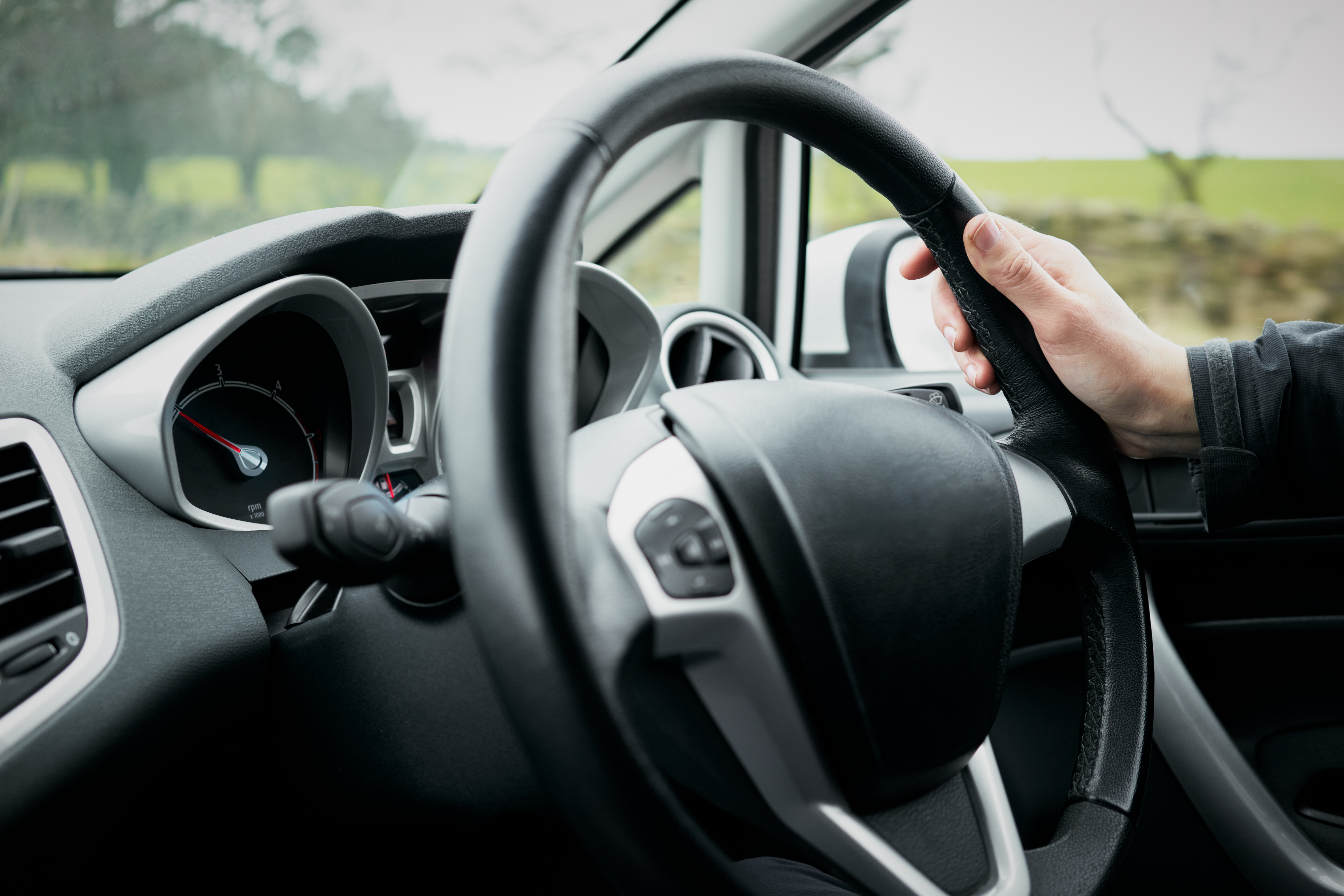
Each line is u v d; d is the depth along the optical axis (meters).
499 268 0.39
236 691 0.72
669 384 1.43
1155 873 1.11
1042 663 1.19
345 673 0.64
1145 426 0.69
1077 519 0.65
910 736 0.47
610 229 1.93
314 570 0.39
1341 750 1.10
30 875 0.63
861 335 1.80
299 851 0.84
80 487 0.73
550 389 0.38
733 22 1.60
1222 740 1.07
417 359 1.13
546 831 0.74
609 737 0.36
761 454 0.46
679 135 1.80
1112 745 0.63
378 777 0.65
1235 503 0.68
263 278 0.87
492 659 0.36
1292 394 0.65
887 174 0.60
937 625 0.49
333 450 1.04
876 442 0.50
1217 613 1.19
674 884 0.38
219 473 0.91
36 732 0.62
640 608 0.42
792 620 0.45
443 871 0.88
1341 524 1.12
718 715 0.46
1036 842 1.16
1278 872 1.02
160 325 0.81
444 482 0.52
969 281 0.64
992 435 1.38
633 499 0.45
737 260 1.88
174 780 0.78
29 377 0.76
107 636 0.67
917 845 0.49
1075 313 0.63
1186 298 1.34
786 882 0.63
